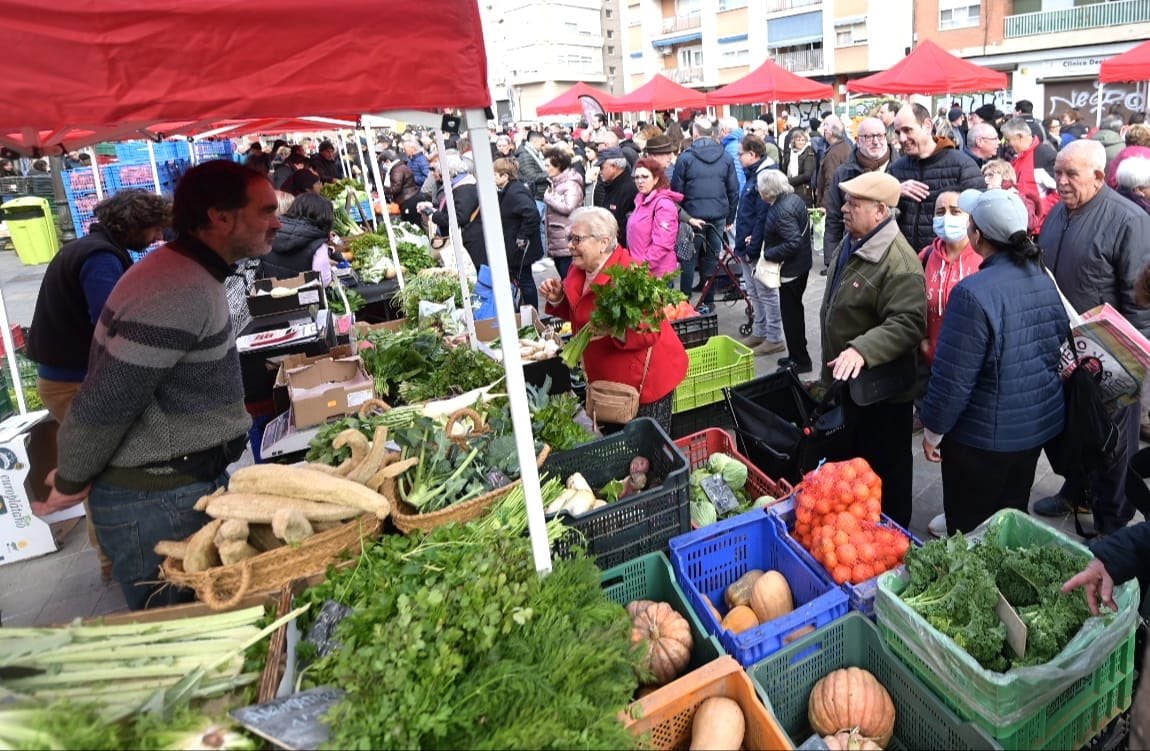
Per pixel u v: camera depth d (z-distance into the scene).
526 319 5.02
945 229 3.79
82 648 1.78
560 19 70.12
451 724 1.50
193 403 2.33
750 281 6.94
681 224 7.29
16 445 4.09
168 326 2.19
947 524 3.13
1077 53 24.45
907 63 11.00
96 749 1.43
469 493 2.44
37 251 13.55
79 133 3.22
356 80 1.56
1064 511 3.85
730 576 2.59
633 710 1.75
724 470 3.13
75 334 3.44
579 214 3.54
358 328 5.16
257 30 1.48
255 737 1.54
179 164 9.90
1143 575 1.96
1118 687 2.00
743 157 6.79
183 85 1.47
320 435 2.87
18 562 4.19
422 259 7.73
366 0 1.53
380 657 1.60
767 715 1.80
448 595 1.79
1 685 1.66
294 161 11.62
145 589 2.43
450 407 3.31
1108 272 3.67
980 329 2.65
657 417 3.58
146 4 1.43
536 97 72.44
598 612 1.86
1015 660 1.83
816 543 2.36
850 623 2.14
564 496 2.55
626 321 3.24
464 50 1.63
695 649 2.18
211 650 1.79
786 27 35.47
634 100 16.25
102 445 2.22
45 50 1.40
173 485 2.36
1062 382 2.88
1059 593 1.92
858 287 3.28
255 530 2.19
